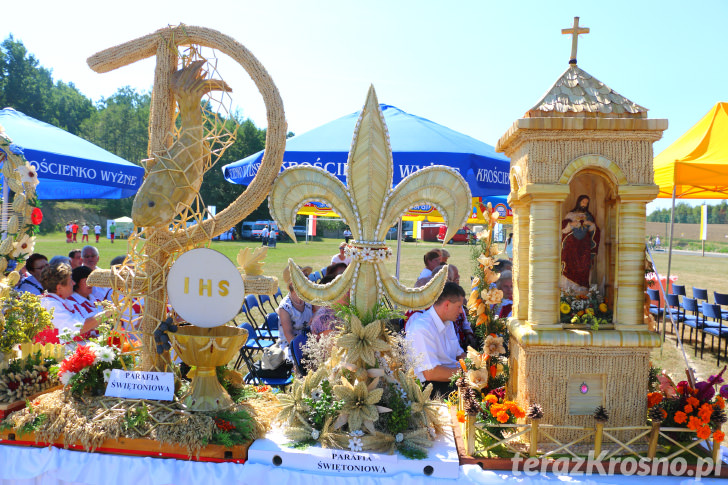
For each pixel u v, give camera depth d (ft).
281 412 7.70
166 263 8.46
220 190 146.72
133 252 8.36
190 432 7.28
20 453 7.53
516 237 8.26
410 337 11.63
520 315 8.05
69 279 14.83
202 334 8.46
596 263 8.22
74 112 220.02
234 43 7.99
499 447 7.55
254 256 8.11
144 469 7.23
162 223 8.02
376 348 7.54
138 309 8.80
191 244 8.32
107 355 8.15
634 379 7.41
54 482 7.43
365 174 7.70
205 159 8.61
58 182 24.35
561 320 7.80
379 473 7.04
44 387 8.90
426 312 12.06
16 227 9.31
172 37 8.18
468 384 8.04
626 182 7.31
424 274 20.66
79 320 14.60
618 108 7.35
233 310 7.73
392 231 122.31
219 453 7.29
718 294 30.60
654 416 7.13
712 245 156.66
